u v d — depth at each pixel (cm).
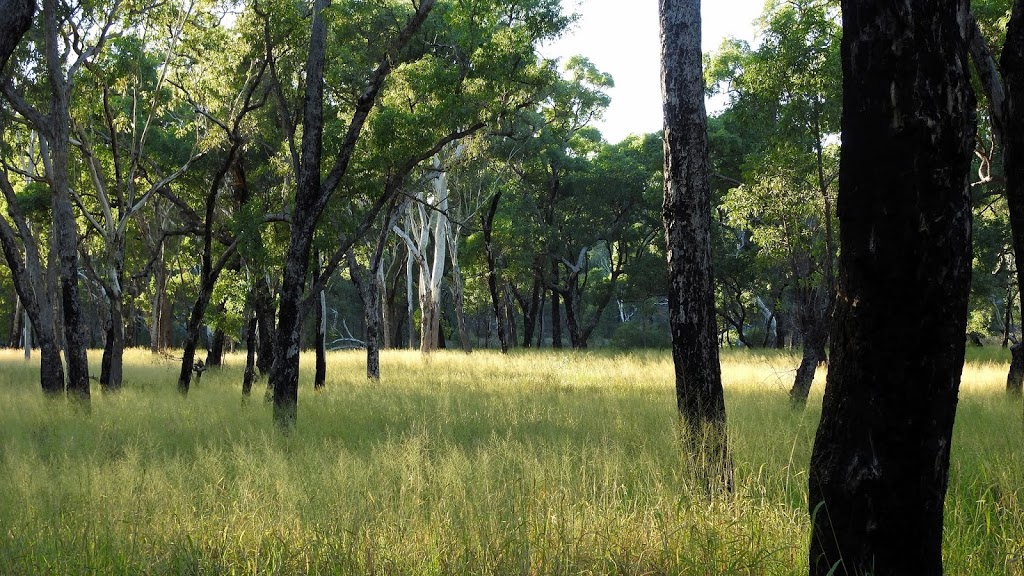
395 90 1576
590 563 493
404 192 1745
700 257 718
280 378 1208
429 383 2033
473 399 1534
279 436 1088
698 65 725
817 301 1528
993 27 1370
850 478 375
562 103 2194
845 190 376
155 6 1652
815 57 1357
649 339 5103
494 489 666
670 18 727
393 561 492
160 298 3553
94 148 1977
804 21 1354
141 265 3728
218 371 2725
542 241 4219
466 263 4122
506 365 2902
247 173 2381
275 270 1803
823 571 388
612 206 4475
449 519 559
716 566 482
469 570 482
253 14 1394
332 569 491
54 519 594
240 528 577
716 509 583
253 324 1886
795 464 764
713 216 4100
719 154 3400
